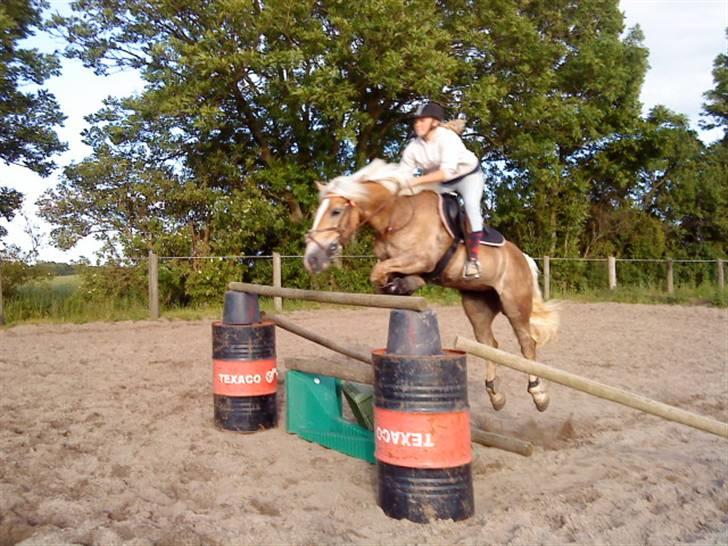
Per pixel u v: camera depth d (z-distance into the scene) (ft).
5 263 56.65
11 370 32.99
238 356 21.84
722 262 76.69
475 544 12.79
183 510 14.78
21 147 70.90
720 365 34.88
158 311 56.70
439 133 20.63
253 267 70.64
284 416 24.22
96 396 27.12
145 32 70.54
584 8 88.79
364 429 19.69
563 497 15.55
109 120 69.10
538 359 36.68
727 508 15.17
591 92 90.07
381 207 19.48
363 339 44.19
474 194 20.79
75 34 69.97
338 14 66.54
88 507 14.78
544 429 22.70
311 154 77.20
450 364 14.23
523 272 22.61
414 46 65.10
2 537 13.06
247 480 17.07
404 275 20.01
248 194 70.03
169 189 67.36
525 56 77.66
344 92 66.33
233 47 65.67
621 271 85.81
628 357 37.37
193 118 69.67
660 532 13.46
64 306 57.52
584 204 90.89
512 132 83.41
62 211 65.46
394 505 14.34
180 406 25.46
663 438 21.79
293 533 13.21
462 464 14.30
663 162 96.48
